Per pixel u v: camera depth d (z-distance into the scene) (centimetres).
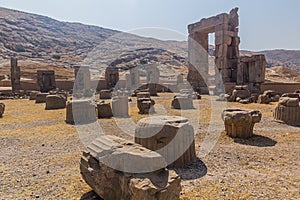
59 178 576
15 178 577
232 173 604
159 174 399
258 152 778
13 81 3338
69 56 8225
